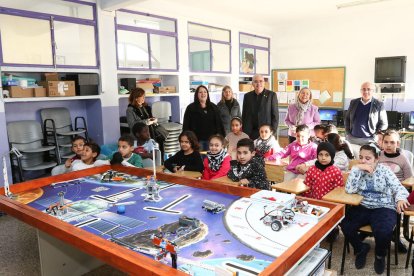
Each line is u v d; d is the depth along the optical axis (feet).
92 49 16.69
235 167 10.03
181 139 11.81
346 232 8.59
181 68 20.98
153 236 5.19
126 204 7.08
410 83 21.93
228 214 6.24
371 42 23.16
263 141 13.98
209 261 4.54
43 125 16.46
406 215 8.45
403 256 9.33
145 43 19.34
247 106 15.85
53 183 9.02
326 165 9.82
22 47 14.35
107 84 17.30
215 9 21.56
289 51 26.84
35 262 9.50
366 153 8.83
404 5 21.43
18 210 6.56
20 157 14.40
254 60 26.27
